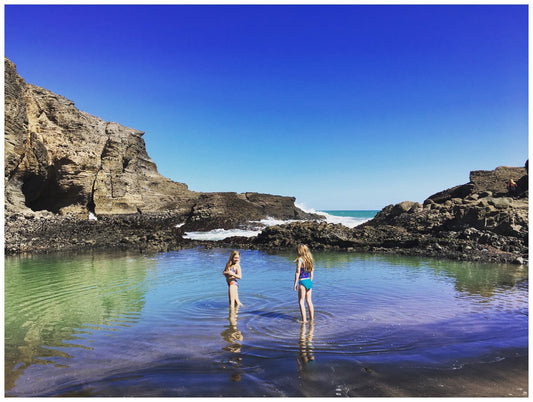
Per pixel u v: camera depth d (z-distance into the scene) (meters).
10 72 28.44
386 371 4.74
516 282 11.10
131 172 48.25
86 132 41.31
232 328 6.68
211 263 16.02
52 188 37.53
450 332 6.41
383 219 35.59
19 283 11.30
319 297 9.16
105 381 4.48
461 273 12.83
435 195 37.69
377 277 12.02
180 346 5.74
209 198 47.97
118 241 24.97
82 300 9.02
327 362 5.04
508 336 6.20
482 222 21.14
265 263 16.12
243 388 4.25
